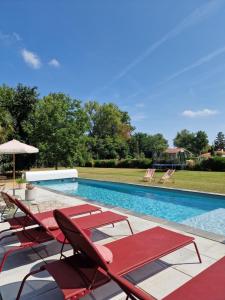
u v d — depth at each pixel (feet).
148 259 8.97
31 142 67.21
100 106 169.07
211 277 7.07
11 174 63.67
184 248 13.24
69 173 57.00
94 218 14.49
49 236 11.80
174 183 44.70
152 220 18.54
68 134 68.08
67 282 7.60
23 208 12.32
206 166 75.36
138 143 202.59
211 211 29.55
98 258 7.14
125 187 46.16
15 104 62.08
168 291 9.40
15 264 11.75
